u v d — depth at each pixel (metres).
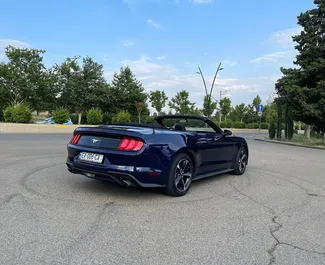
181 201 4.82
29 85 34.62
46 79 36.09
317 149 17.89
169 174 4.93
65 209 4.18
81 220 3.79
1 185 5.37
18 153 9.73
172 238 3.37
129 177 4.48
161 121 7.01
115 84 41.50
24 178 6.00
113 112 40.22
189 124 6.79
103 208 4.30
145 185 4.63
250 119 67.12
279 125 26.06
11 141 14.06
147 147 4.58
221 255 3.01
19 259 2.78
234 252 3.08
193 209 4.43
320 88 19.80
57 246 3.06
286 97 24.14
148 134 4.70
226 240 3.37
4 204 4.29
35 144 13.03
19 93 35.44
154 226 3.70
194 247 3.16
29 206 4.25
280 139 25.45
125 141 4.57
